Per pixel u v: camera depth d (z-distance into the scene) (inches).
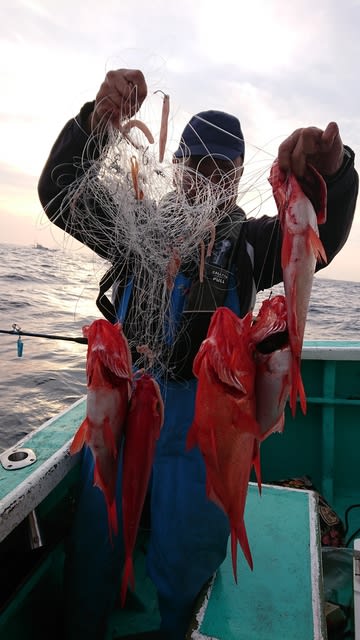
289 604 59.9
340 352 115.3
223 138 59.7
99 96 49.2
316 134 41.1
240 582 63.4
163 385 60.8
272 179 45.4
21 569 66.9
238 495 44.9
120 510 64.0
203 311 57.9
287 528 73.8
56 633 72.8
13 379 309.0
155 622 72.6
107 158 51.4
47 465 68.1
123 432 50.4
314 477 119.9
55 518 81.0
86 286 66.0
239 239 60.9
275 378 44.6
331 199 48.8
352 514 110.3
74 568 65.4
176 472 60.7
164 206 53.4
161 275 57.2
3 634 58.7
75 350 387.9
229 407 43.3
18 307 483.5
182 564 60.4
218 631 55.7
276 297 48.8
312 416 120.0
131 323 60.3
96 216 57.1
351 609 68.2
